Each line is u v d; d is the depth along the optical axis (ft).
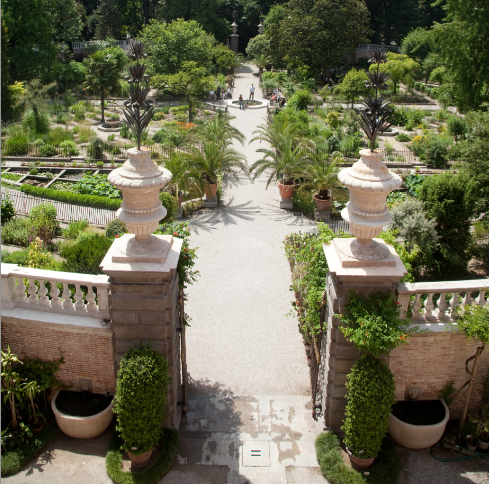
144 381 30.14
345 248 31.68
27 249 55.77
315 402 36.88
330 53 173.06
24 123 114.42
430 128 132.57
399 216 57.31
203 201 79.20
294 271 51.88
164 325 32.01
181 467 32.89
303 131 104.47
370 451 31.45
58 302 34.83
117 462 32.55
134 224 29.71
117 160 101.04
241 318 48.49
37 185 88.17
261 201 81.87
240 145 111.24
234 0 236.22
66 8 175.42
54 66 150.71
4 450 33.06
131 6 208.13
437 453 33.96
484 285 32.68
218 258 61.00
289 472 32.68
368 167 28.78
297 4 182.50
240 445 34.50
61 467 32.68
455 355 34.09
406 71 164.96
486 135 64.28
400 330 30.12
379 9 223.51
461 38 107.96
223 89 157.38
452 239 57.72
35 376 34.96
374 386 29.91
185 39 156.87
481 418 33.65
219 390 39.22
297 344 44.80
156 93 157.99
